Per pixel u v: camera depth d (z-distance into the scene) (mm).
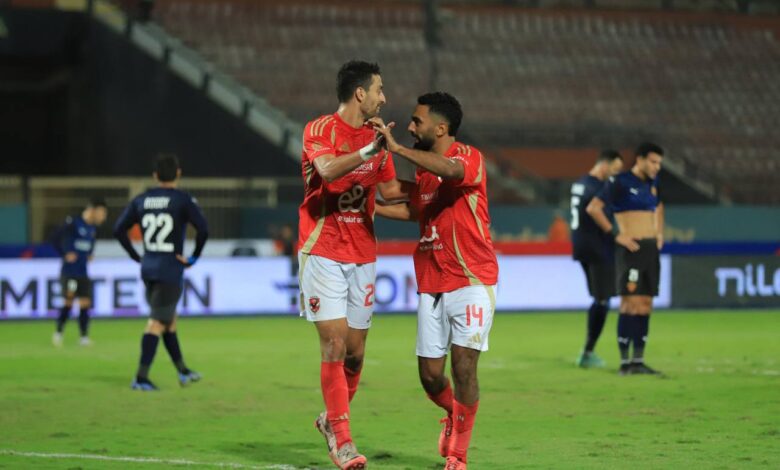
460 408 24000
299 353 53219
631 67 121125
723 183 107750
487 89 115250
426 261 24438
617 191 42562
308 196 25000
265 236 90688
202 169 105312
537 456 26500
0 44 108000
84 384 41250
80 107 109750
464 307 23828
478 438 29125
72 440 29047
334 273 24688
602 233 45375
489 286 24016
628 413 33375
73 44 109688
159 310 39344
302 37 117125
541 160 106938
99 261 74375
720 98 119625
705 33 126688
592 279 45719
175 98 105625
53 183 86875
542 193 102000
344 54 116250
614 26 125312
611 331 64438
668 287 81312
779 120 118188
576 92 117000
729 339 59250
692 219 95125
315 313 24703
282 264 77812
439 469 25062
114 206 87438
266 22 117750
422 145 24562
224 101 105625
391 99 110438
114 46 105812
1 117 116375
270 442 28672
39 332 65562
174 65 105875
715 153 112812
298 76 112312
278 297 77625
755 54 125438
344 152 24609
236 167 105000
